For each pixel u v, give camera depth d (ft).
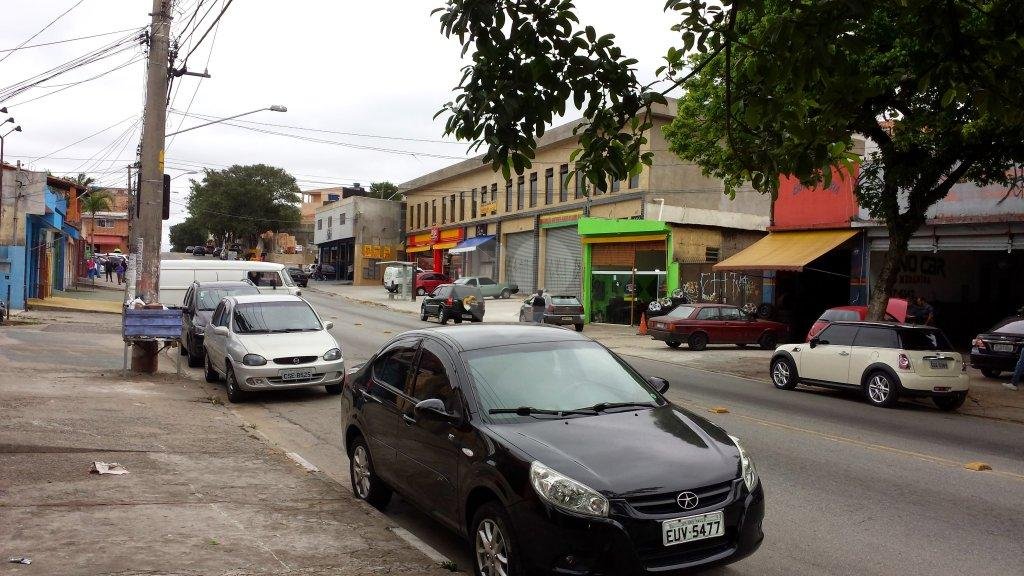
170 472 24.36
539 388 18.56
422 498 18.97
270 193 248.52
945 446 33.53
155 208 49.08
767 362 67.41
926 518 22.16
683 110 59.26
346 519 20.49
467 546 19.80
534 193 146.72
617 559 14.19
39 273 104.94
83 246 174.60
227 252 245.24
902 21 24.08
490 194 165.07
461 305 101.60
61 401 35.50
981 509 23.18
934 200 51.90
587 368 19.80
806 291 89.51
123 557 16.21
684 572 14.60
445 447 17.87
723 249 105.09
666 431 17.11
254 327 43.98
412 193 214.90
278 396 43.29
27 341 61.41
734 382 54.75
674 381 54.03
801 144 24.34
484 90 21.52
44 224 104.37
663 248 103.30
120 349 61.26
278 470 25.91
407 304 148.56
